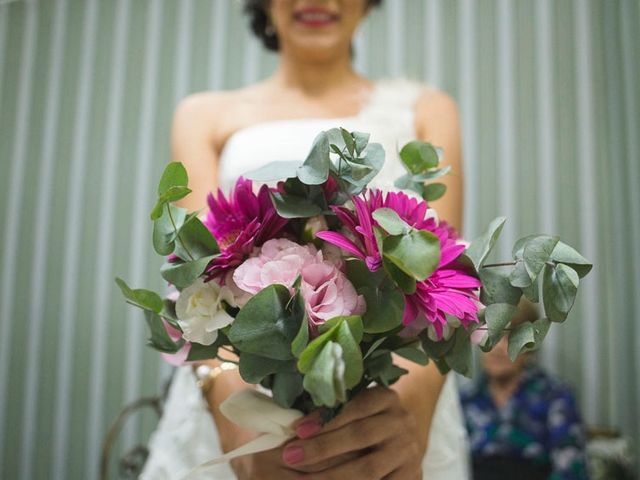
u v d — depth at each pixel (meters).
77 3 3.06
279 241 0.61
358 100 1.22
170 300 0.67
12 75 3.06
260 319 0.56
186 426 1.09
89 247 2.93
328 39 1.20
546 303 0.60
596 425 2.70
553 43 2.85
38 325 2.92
